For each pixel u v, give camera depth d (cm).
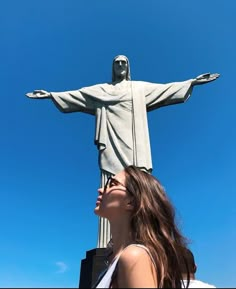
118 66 2188
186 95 2088
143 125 1991
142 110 2025
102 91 2098
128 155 1886
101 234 1709
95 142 1989
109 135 1959
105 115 2017
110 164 1869
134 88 2091
